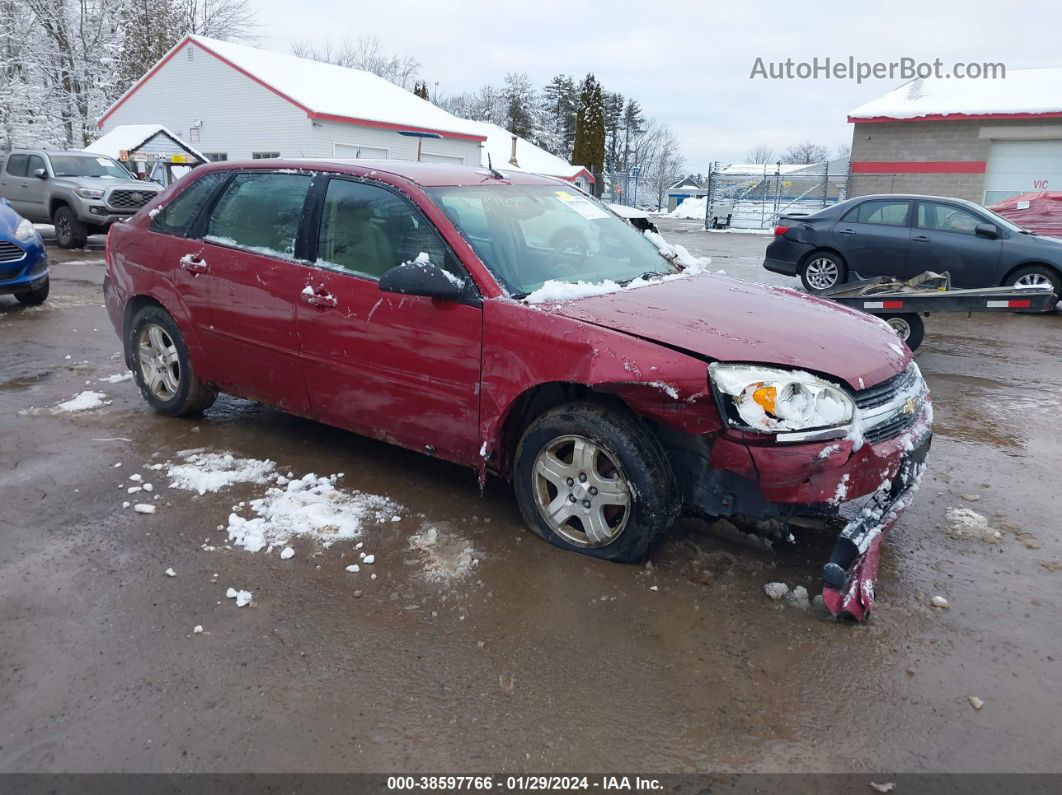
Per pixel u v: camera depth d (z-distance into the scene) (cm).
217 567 336
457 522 378
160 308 498
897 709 257
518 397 342
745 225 3216
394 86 3297
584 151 5328
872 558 323
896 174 2569
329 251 409
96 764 230
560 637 291
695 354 310
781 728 248
